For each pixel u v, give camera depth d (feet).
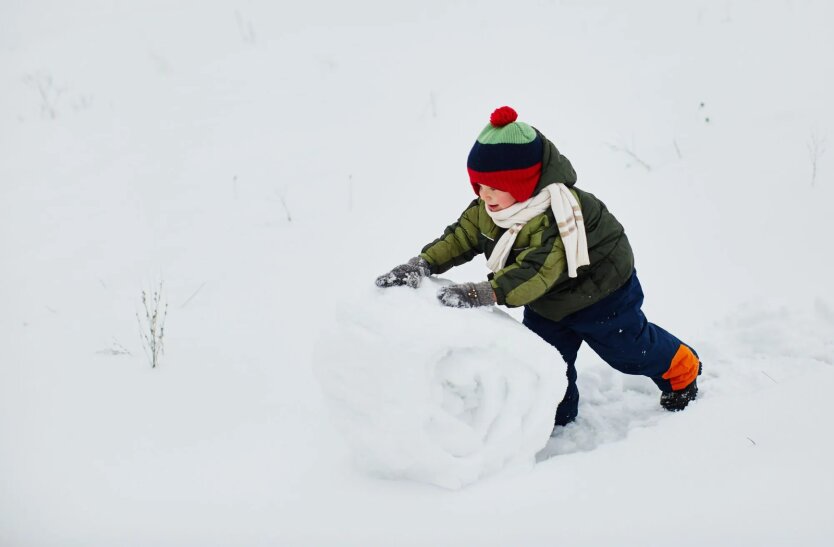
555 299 9.20
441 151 19.10
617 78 20.98
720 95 19.34
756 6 22.99
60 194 19.17
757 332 11.69
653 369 10.02
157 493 8.95
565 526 7.63
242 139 20.76
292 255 15.65
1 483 9.27
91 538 8.17
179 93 23.90
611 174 17.30
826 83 18.83
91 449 9.93
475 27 25.21
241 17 29.04
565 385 8.56
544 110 19.99
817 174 15.90
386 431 7.91
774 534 7.27
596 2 25.31
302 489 8.64
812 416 8.94
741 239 14.61
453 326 7.88
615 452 8.84
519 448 8.45
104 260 16.08
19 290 15.20
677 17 23.34
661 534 7.41
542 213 8.70
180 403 10.94
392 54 24.26
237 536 7.98
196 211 17.71
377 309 7.97
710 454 8.56
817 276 13.21
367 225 16.55
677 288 13.51
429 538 7.62
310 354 12.25
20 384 11.70
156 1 32.50
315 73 23.79
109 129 22.39
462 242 9.45
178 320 13.61
